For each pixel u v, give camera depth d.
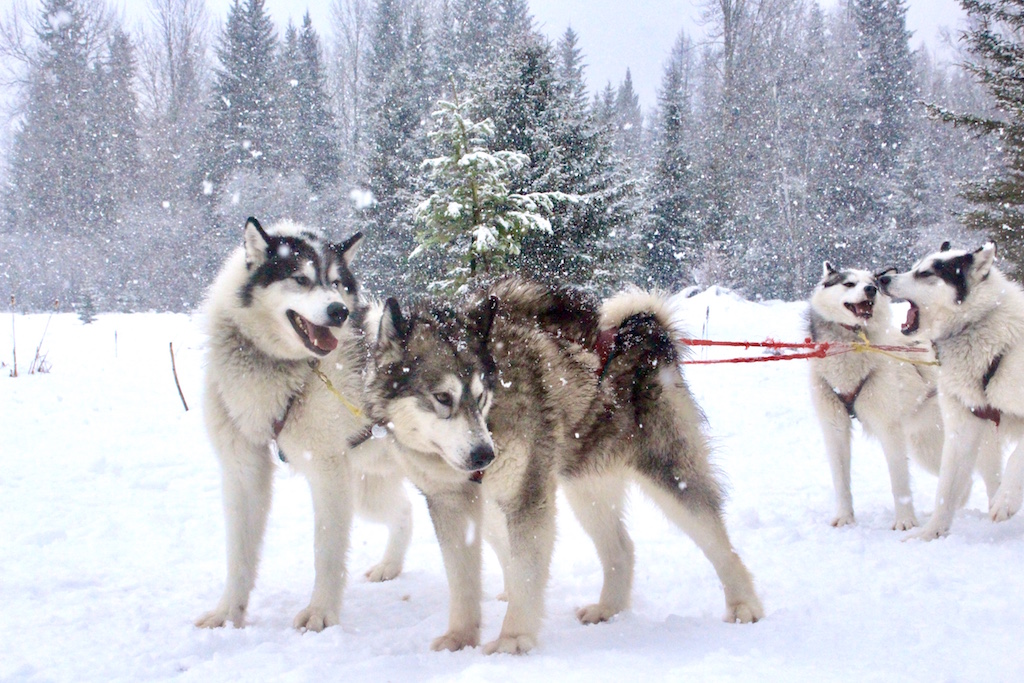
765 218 36.25
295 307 3.96
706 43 47.56
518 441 3.54
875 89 42.06
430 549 5.48
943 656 2.96
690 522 3.91
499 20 47.56
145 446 8.32
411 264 17.61
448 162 14.06
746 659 2.98
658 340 4.06
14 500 6.20
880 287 6.07
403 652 3.56
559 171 17.64
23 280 29.86
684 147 33.84
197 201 33.03
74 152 34.53
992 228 16.36
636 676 2.80
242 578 3.98
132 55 41.25
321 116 39.47
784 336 18.14
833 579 4.26
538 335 3.83
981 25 16.86
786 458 8.16
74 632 3.72
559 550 5.28
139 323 20.00
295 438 4.05
